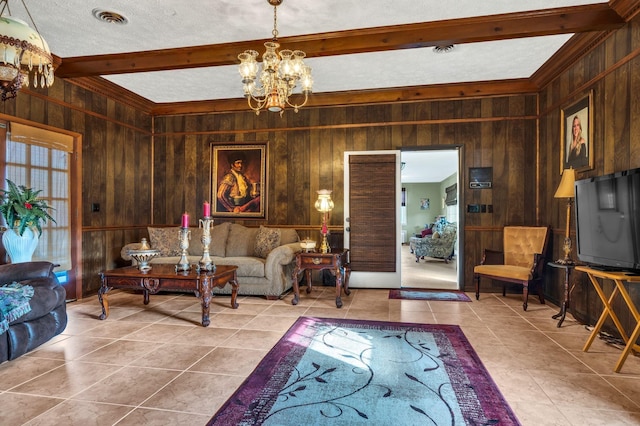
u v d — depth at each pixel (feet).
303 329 10.91
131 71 13.20
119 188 17.35
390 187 17.11
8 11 9.57
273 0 9.59
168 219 19.48
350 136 17.72
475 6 10.00
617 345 9.64
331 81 15.88
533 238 14.88
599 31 10.62
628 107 9.79
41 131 13.41
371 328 11.03
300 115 18.21
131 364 8.41
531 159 16.11
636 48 9.41
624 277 8.03
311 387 7.27
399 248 17.07
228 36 11.64
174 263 15.51
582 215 10.33
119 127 17.39
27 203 11.60
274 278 14.85
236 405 6.58
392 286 17.08
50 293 9.60
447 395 6.97
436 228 37.24
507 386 7.36
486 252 15.65
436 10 10.18
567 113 13.29
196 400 6.78
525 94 16.12
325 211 15.06
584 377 7.78
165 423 6.02
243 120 18.79
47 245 13.67
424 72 14.87
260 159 18.58
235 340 10.02
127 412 6.36
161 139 19.61
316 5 9.88
